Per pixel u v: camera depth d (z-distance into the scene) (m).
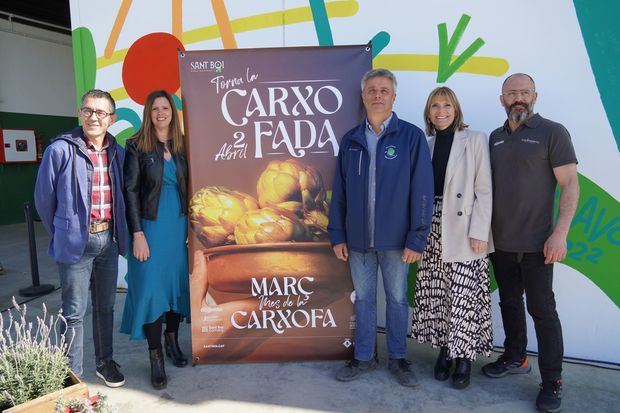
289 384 2.61
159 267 2.59
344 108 2.71
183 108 2.71
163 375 2.61
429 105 2.56
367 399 2.46
